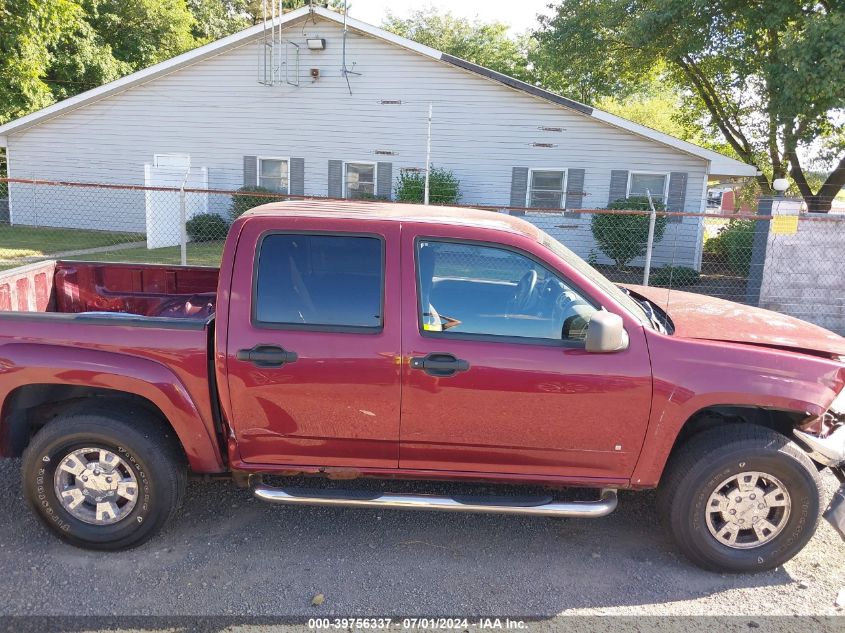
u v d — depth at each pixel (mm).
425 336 3293
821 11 13609
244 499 4152
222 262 3350
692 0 14281
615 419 3299
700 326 3627
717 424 3557
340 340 3287
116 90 17812
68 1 19547
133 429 3357
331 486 4156
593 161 15914
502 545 3709
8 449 3559
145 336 3363
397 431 3359
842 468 3527
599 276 3797
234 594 3203
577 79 21719
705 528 3395
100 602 3119
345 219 3385
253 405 3344
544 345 3291
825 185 16953
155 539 3664
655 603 3223
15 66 18859
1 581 3252
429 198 15883
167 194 17484
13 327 3395
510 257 3361
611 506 3436
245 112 17453
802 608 3209
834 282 9898
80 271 4805
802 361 3285
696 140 23172
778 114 13969
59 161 18656
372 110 16828
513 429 3332
